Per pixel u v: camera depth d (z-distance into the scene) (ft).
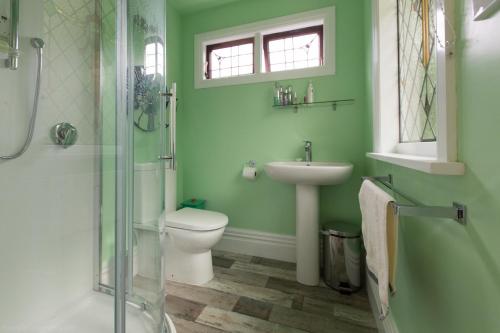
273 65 7.11
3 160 3.26
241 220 7.15
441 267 1.99
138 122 4.02
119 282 3.50
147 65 4.21
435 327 2.11
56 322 3.71
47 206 3.76
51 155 3.79
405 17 3.61
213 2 7.08
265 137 6.87
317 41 6.66
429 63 2.82
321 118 6.32
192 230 5.05
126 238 3.66
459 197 1.68
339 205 6.16
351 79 6.04
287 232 6.69
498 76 1.27
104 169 4.27
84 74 4.21
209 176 7.48
